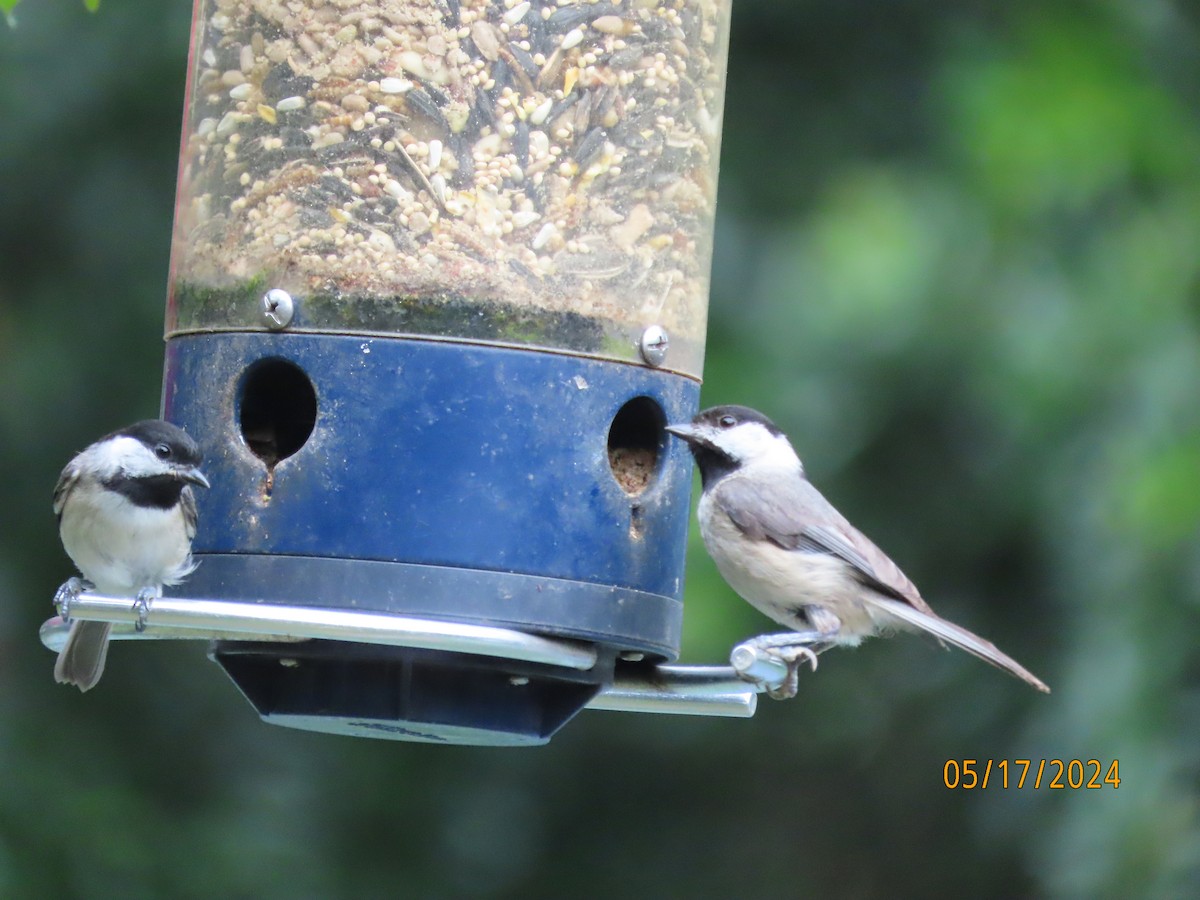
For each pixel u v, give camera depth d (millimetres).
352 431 7527
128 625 7391
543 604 7551
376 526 7465
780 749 14742
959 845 14352
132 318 13828
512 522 7543
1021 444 13070
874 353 13102
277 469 7570
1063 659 12336
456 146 7734
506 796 14383
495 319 7637
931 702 14164
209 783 13625
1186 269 13180
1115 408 12773
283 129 7809
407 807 14055
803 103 14672
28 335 13781
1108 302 13039
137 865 12734
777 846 14617
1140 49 13977
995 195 13375
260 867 13117
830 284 13180
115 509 8219
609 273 7895
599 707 8242
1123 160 13391
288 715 7672
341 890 13438
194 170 8133
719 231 13891
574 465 7691
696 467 9969
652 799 14766
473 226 7703
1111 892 11320
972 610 13766
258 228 7785
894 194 13547
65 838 12648
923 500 13625
